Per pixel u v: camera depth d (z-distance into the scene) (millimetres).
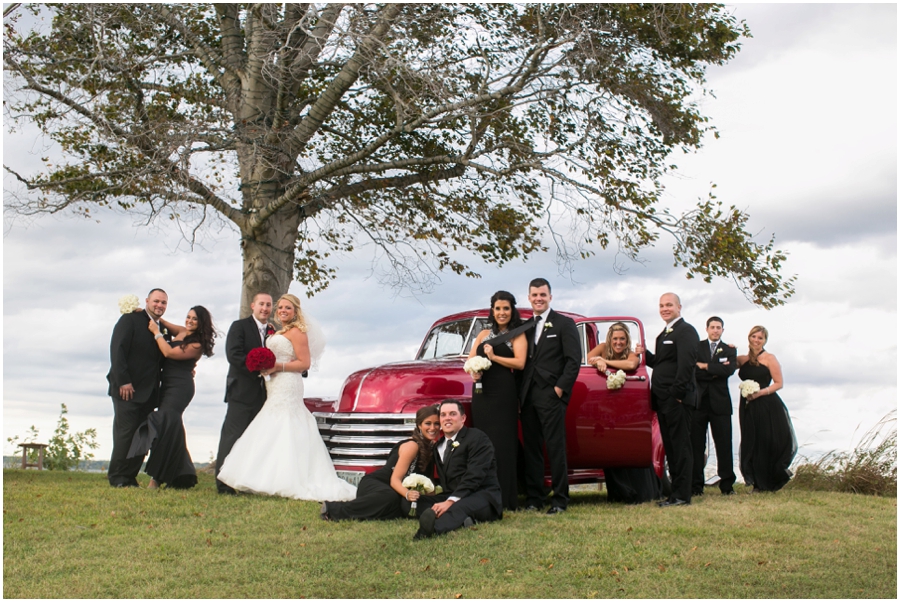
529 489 6996
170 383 8203
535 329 6980
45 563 4949
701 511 6832
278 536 5648
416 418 6469
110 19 11680
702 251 12125
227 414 7805
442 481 6391
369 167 11992
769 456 9008
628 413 7578
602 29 11461
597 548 5258
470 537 5543
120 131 11102
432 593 4383
